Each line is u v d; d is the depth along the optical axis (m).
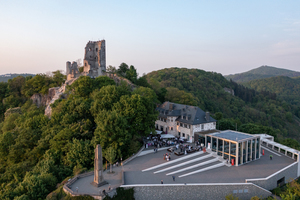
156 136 77.19
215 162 56.97
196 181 45.28
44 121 74.06
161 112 88.12
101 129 55.91
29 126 73.62
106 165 51.72
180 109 83.56
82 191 39.78
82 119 68.56
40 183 44.41
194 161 56.47
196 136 71.56
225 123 99.12
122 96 69.56
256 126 94.25
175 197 42.53
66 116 67.75
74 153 55.28
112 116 56.12
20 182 50.00
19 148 65.19
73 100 77.44
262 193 44.91
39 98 126.94
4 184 53.81
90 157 55.53
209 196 43.25
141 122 67.50
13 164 62.06
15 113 96.31
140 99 66.88
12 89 133.00
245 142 57.16
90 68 122.50
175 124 80.94
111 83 101.12
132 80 126.25
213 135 63.22
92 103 72.88
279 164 56.72
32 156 63.12
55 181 47.75
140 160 56.75
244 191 44.12
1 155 66.56
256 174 49.88
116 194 39.78
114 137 55.59
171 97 116.44
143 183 43.56
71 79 114.94
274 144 68.88
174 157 58.12
